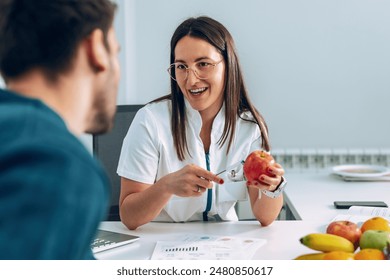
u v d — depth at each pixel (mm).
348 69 2979
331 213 1822
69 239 548
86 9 679
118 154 2061
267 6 2963
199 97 1648
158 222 1715
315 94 3000
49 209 535
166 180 1522
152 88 3062
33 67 667
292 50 2979
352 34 2959
